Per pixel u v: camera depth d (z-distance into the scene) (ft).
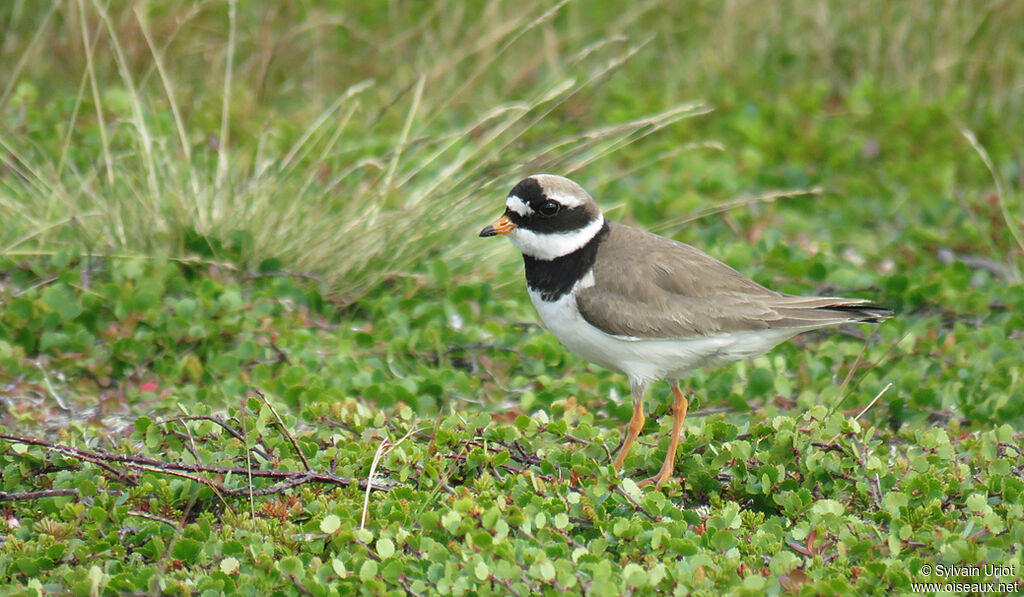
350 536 26.73
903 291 44.50
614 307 32.14
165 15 55.31
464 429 31.83
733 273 33.19
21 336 38.86
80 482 29.40
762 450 31.27
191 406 35.29
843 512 28.58
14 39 53.93
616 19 62.59
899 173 54.70
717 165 55.11
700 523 28.45
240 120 52.60
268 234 43.70
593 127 56.44
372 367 39.09
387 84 58.39
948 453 30.91
